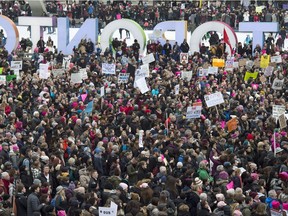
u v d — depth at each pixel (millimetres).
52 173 48219
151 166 50156
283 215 41781
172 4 133625
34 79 76188
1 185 44562
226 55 100625
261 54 101875
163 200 41875
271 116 63219
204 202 42312
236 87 78750
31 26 120562
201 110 65375
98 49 107312
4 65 88000
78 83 77250
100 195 45219
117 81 80250
